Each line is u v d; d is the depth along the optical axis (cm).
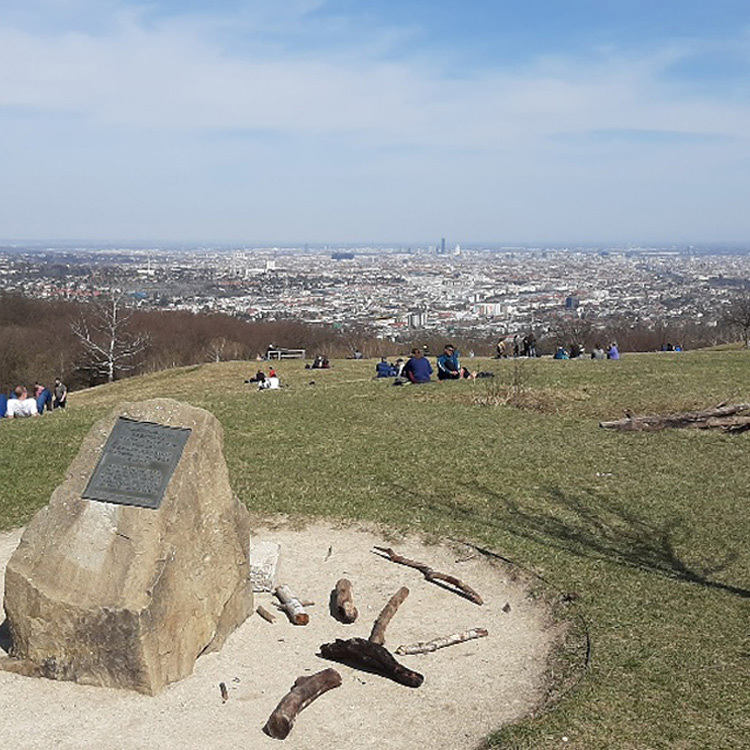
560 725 586
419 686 663
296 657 714
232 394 2031
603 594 827
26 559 658
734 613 788
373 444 1423
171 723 608
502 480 1231
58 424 1562
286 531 1014
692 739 570
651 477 1255
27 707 620
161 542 654
